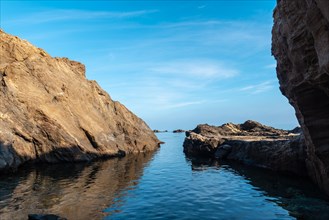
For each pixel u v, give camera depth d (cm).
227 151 4231
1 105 3316
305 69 1560
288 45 1667
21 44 4275
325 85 1463
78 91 4584
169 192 2019
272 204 1711
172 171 3012
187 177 2645
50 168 3183
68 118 4075
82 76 5072
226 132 6353
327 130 1653
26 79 3825
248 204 1712
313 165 2231
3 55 4012
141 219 1433
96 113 4756
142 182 2389
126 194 1952
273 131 6312
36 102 3738
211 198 1855
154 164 3594
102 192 2005
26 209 1564
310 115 1711
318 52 1250
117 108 5503
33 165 3391
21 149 3288
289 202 1748
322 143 1683
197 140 4781
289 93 2159
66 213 1510
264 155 3284
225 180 2494
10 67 3706
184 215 1498
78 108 4394
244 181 2444
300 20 1438
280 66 2161
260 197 1880
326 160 1677
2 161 2678
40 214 1430
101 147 4259
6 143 2853
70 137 3800
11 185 2208
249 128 6838
